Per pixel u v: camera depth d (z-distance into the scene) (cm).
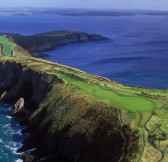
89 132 8875
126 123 8569
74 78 12900
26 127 11356
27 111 12962
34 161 9206
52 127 9975
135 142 7819
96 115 9338
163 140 7788
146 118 8731
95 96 10594
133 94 10881
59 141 9538
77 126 9331
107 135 8444
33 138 10406
